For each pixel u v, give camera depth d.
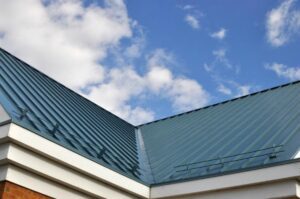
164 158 15.17
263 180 9.98
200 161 13.10
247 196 10.26
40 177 9.87
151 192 11.69
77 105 18.11
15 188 9.37
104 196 10.84
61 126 12.50
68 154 10.08
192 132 17.67
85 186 10.48
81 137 12.92
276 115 15.13
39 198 9.78
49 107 13.97
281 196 9.79
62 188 10.27
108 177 10.81
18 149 9.34
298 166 9.60
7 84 13.29
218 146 13.95
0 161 9.25
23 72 16.70
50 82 18.81
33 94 14.27
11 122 9.14
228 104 20.50
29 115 11.38
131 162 13.86
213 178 10.77
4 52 17.66
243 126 15.35
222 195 10.64
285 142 11.75
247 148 12.55
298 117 13.77
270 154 11.23
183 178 11.43
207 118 19.31
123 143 16.56
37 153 9.62
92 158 10.55
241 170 10.40
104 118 19.67
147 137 20.14
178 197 11.26
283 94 18.22
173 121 21.80
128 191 11.27
